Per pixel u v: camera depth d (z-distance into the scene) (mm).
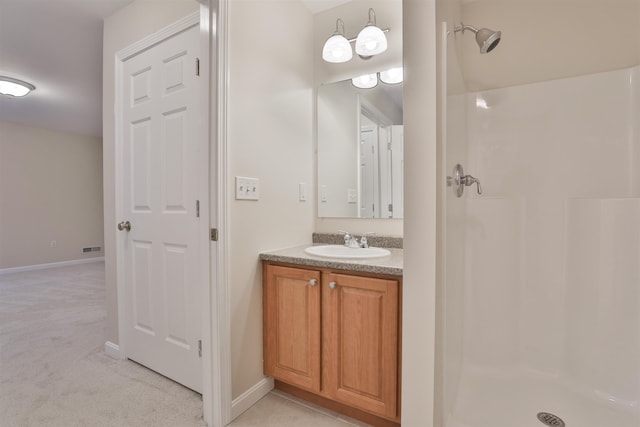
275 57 1854
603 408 1312
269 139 1806
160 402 1677
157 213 1902
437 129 956
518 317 1574
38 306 3273
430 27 960
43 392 1756
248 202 1660
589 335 1429
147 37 1927
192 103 1721
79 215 5930
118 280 2131
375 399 1440
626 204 1370
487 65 1676
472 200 1661
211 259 1511
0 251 4969
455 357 1237
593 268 1435
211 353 1516
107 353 2211
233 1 1571
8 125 5043
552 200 1540
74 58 2869
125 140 2080
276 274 1697
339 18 2135
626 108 1426
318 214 2207
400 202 1973
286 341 1681
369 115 2055
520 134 1612
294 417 1586
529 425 1224
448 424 1050
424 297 979
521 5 1618
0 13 2170
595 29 1482
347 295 1498
